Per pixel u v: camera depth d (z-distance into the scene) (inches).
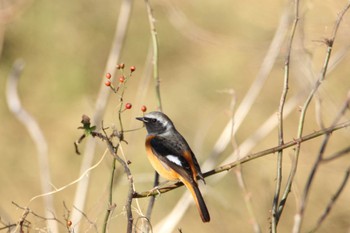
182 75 780.0
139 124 587.5
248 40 657.0
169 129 368.5
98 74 794.8
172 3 631.8
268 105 724.0
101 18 817.5
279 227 625.6
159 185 357.7
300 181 637.3
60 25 804.0
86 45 805.2
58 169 706.8
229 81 759.1
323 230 616.4
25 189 705.0
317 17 470.3
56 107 767.7
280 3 623.2
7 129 738.2
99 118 463.8
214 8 754.2
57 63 789.2
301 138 289.7
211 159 451.8
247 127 708.7
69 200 674.8
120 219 574.9
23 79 775.7
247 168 639.1
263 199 607.5
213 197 589.6
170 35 804.6
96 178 625.9
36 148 732.7
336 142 673.0
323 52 508.7
